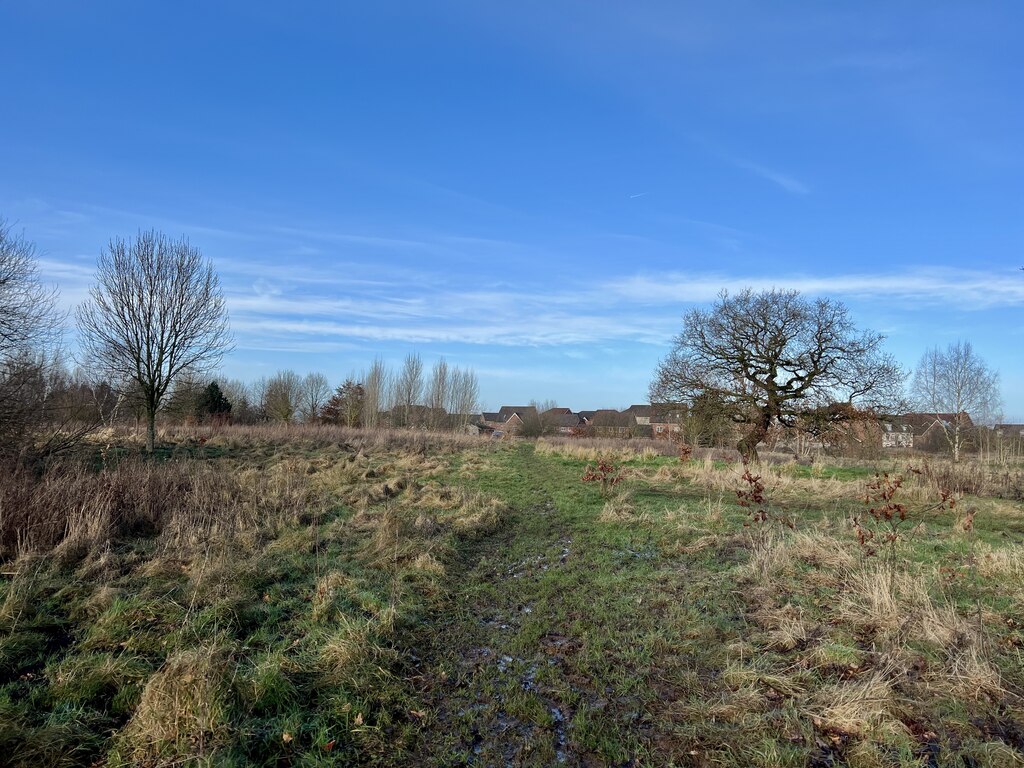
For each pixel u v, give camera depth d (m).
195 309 15.09
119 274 14.16
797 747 3.20
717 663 4.31
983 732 3.33
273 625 4.79
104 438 15.74
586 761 3.18
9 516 6.33
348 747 3.24
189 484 8.92
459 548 7.68
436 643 4.70
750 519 9.50
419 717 3.58
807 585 5.93
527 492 12.80
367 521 8.53
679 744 3.32
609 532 8.76
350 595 5.47
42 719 3.22
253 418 40.00
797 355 22.45
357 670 3.96
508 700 3.79
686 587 6.04
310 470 14.37
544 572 6.75
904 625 4.60
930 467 14.02
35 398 10.34
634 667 4.29
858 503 11.78
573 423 74.75
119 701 3.46
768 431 23.14
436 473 15.20
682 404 24.73
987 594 5.59
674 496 12.55
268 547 6.88
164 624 4.57
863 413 21.69
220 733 3.10
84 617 4.72
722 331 23.41
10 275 10.96
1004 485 13.27
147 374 14.68
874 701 3.48
